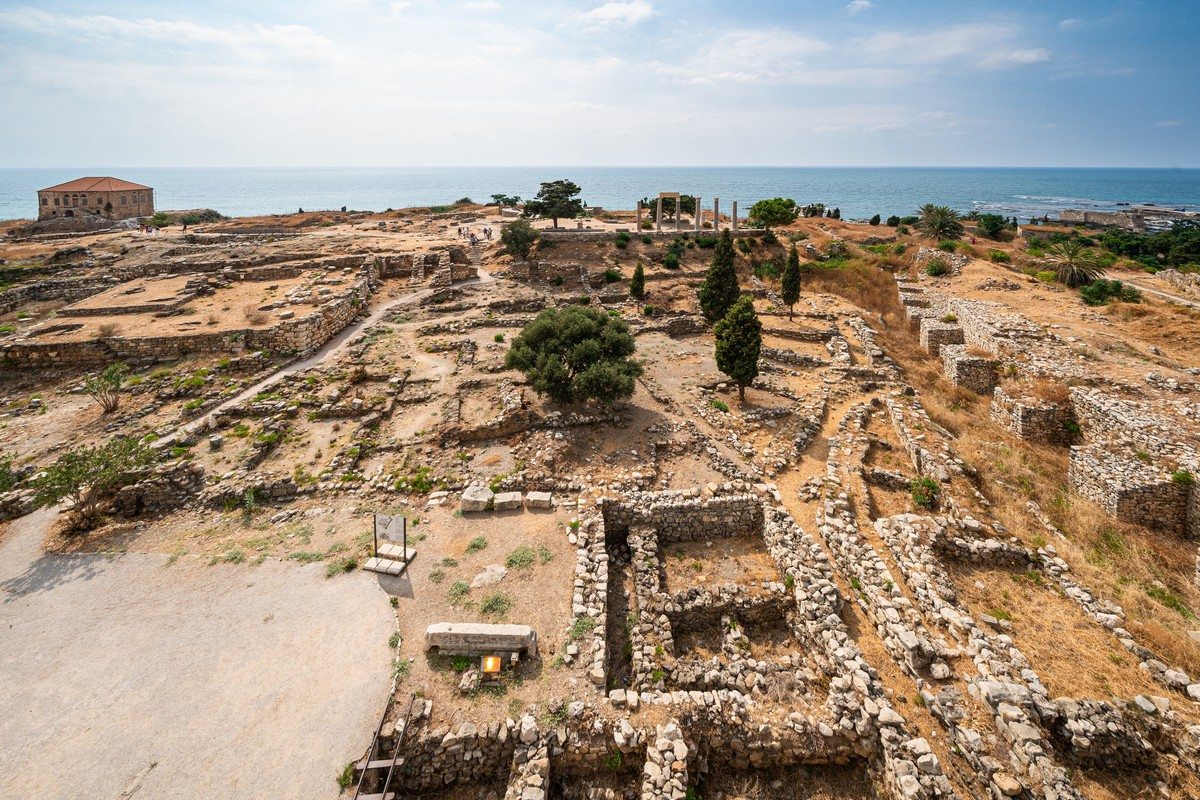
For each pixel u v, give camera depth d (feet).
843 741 42.80
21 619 49.37
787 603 56.03
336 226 273.75
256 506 66.90
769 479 74.08
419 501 68.28
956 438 87.15
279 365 102.63
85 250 188.34
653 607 54.70
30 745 38.60
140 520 64.13
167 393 91.81
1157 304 132.05
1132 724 39.45
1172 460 69.21
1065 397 89.86
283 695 42.42
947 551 58.49
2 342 101.65
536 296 151.33
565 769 41.37
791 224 279.28
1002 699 40.22
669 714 42.47
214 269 159.84
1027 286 154.40
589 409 90.48
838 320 146.41
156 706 41.47
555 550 59.36
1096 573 56.95
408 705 41.83
